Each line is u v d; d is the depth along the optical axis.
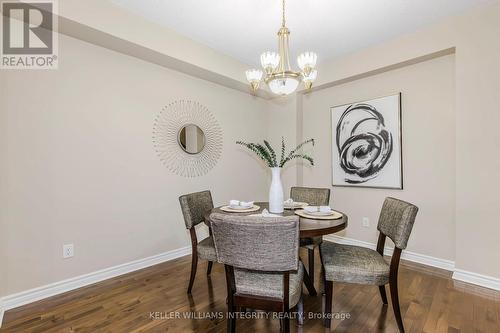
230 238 1.33
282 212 2.07
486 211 2.27
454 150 2.62
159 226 2.92
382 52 2.93
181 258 3.08
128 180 2.66
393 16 2.41
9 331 1.69
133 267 2.70
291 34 2.74
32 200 2.07
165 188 2.98
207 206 2.58
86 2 2.10
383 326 1.73
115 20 2.27
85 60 2.36
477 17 2.31
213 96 3.48
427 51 2.61
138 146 2.74
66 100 2.24
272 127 4.27
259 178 4.18
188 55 2.84
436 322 1.77
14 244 1.99
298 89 3.82
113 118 2.54
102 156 2.47
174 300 2.10
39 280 2.10
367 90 3.25
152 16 2.44
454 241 2.63
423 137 2.82
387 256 3.07
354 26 2.58
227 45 3.01
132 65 2.68
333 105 3.61
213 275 2.58
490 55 2.25
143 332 1.69
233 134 3.76
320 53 3.19
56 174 2.19
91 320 1.82
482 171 2.29
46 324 1.77
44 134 2.13
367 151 3.24
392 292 1.67
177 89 3.08
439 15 2.41
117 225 2.58
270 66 1.99
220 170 3.59
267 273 1.54
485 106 2.27
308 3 2.21
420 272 2.59
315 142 3.82
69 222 2.27
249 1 2.20
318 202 2.73
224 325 1.77
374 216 3.23
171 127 3.03
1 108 1.93
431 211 2.78
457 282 2.36
